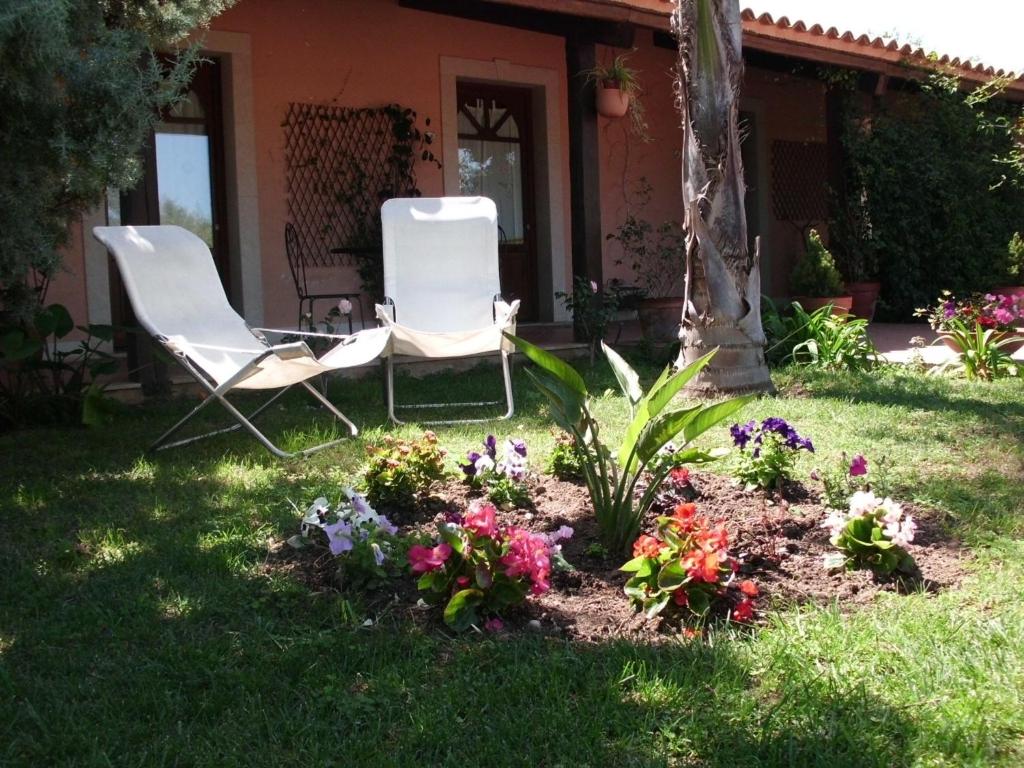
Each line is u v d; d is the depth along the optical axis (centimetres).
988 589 288
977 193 1138
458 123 993
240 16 817
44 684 237
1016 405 575
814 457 442
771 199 1239
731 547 317
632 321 1098
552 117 1033
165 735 216
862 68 1046
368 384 690
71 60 431
